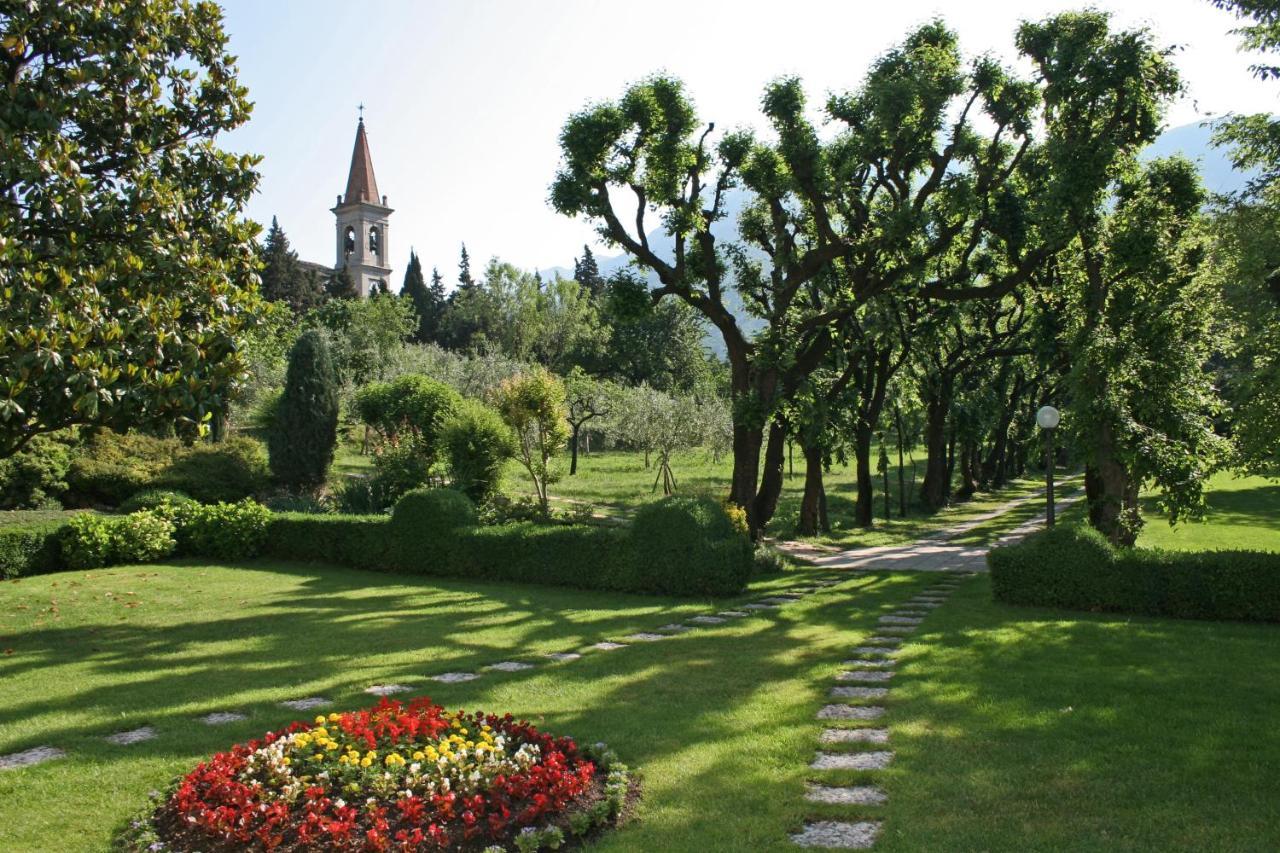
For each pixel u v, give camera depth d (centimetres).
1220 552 1134
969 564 1738
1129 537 1509
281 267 6956
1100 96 1553
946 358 3141
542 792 487
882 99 1706
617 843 459
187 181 1042
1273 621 1066
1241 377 1401
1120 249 1498
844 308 1903
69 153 923
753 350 1948
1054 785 529
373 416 2908
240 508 1839
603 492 3241
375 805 469
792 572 1656
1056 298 2153
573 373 4228
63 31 945
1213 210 1374
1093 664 847
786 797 518
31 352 791
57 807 510
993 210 1931
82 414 884
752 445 1931
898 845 448
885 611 1195
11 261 837
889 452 5066
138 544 1720
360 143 9200
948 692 751
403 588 1454
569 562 1472
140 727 677
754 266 2281
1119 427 1458
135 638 1040
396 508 1653
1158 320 1505
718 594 1355
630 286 1900
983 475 4328
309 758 522
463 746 536
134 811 503
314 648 974
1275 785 524
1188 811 488
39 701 750
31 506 2116
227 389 1001
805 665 872
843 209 1942
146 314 909
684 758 588
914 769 562
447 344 7762
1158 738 615
